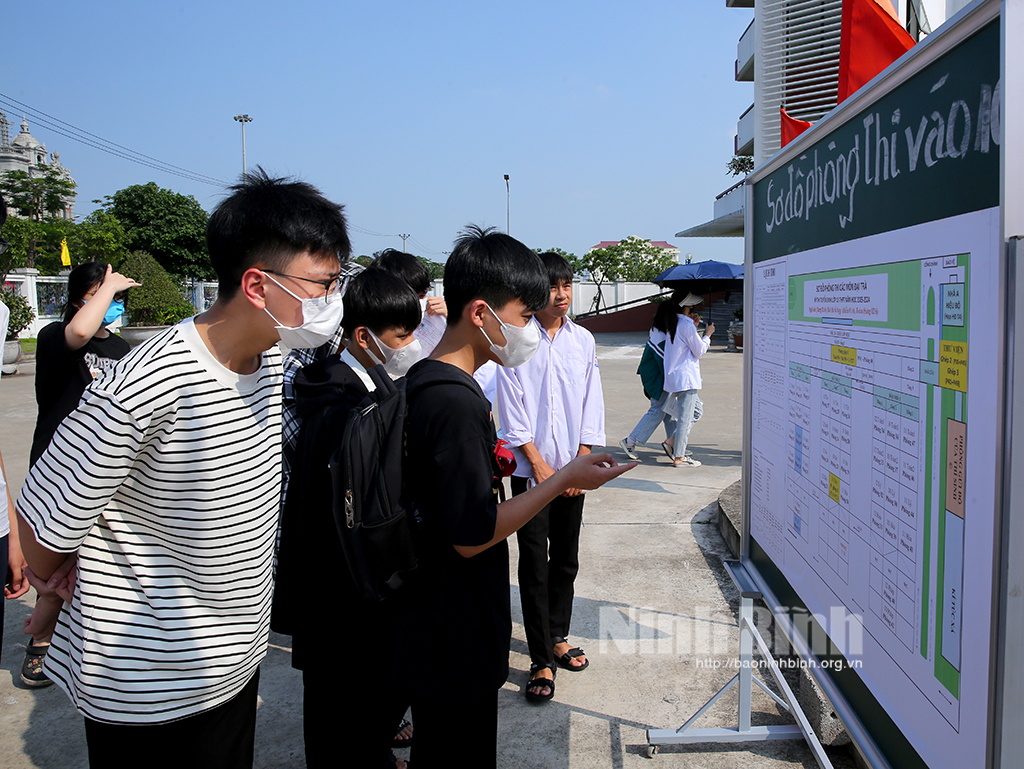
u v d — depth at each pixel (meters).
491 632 1.56
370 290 2.27
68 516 1.32
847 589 1.64
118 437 1.31
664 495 5.39
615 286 30.89
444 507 1.47
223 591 1.48
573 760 2.39
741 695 2.38
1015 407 0.99
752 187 2.36
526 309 1.62
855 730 1.59
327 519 1.87
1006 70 0.96
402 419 1.54
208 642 1.47
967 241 1.12
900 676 1.39
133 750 1.45
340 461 1.57
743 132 19.39
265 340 1.47
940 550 1.23
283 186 1.46
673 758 2.38
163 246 33.69
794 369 1.98
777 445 2.14
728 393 10.57
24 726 2.68
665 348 6.24
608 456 1.58
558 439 2.94
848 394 1.61
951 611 1.20
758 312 2.31
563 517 2.90
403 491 1.55
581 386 2.99
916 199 1.29
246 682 1.60
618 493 5.46
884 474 1.44
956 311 1.17
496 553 1.59
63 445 1.32
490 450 1.52
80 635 1.41
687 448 7.13
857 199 1.54
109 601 1.40
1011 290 0.98
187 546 1.43
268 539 1.57
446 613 1.55
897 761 1.42
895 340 1.38
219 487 1.43
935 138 1.22
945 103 1.18
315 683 1.98
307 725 2.03
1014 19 0.96
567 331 2.98
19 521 1.38
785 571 2.09
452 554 1.55
